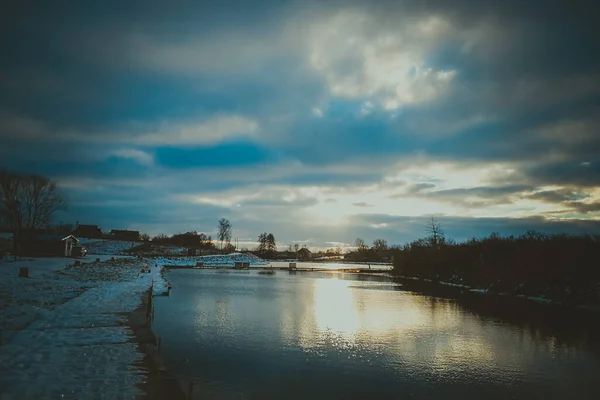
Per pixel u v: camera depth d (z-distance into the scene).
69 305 18.62
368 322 20.81
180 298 28.02
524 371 13.05
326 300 29.64
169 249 106.69
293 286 41.44
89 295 22.20
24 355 10.62
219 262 89.69
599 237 27.64
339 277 59.97
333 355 14.20
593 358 14.55
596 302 25.53
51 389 8.38
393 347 15.66
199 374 11.62
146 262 66.81
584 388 11.58
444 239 60.88
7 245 70.06
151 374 9.66
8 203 73.00
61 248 64.62
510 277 34.66
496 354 14.98
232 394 10.23
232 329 17.83
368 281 51.75
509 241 37.81
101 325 14.69
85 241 107.00
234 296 30.28
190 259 89.75
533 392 11.26
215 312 22.22
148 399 8.12
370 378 11.98
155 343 12.70
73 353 11.08
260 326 18.69
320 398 10.28
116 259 64.06
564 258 28.69
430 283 48.78
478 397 10.79
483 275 38.88
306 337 16.80
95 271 39.19
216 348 14.52
